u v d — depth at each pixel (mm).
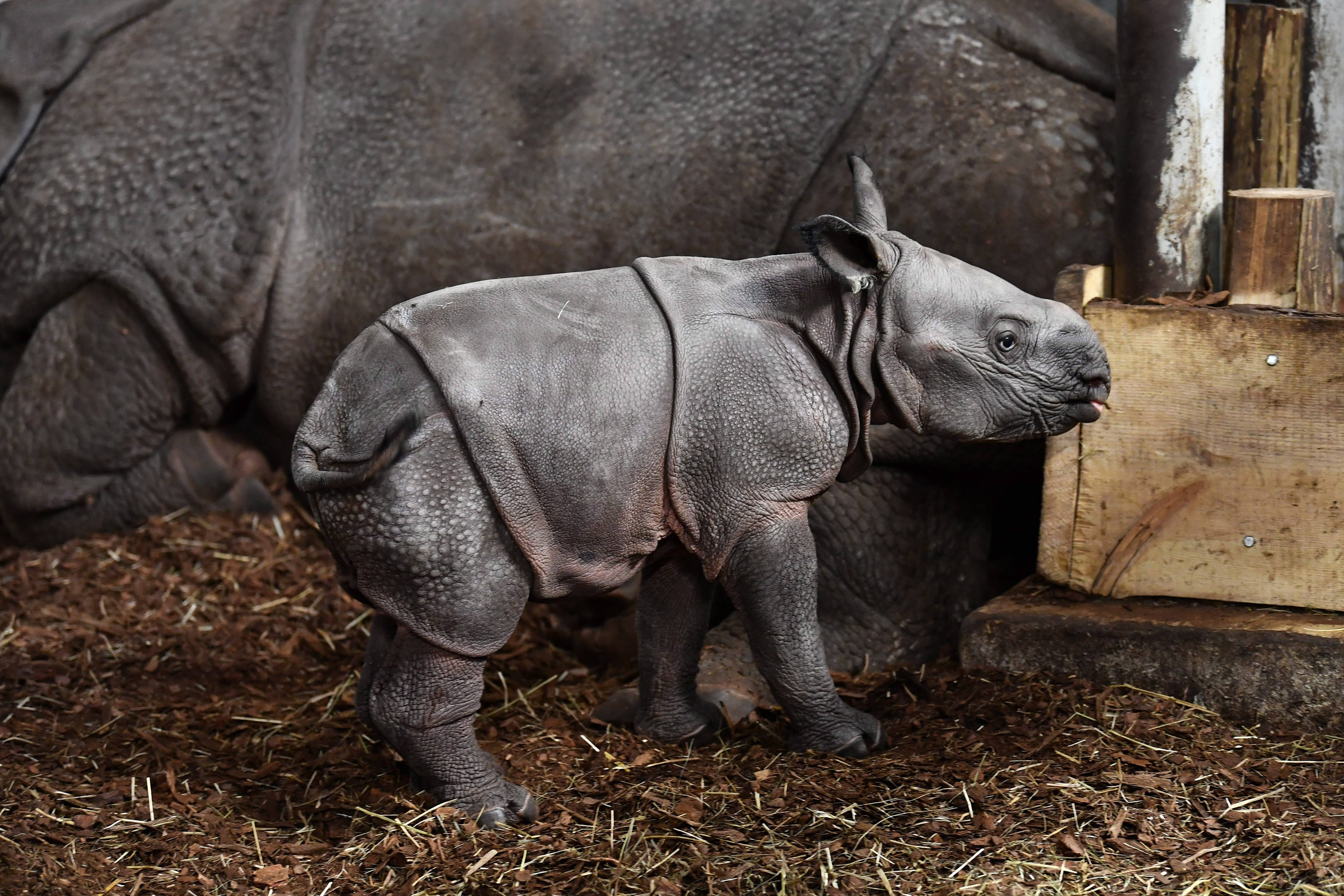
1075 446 8938
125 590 10938
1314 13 9570
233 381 11516
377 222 10953
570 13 10891
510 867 6930
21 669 9641
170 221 11336
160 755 8398
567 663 9836
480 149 10766
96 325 11602
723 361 7285
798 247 9867
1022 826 7141
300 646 10203
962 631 8945
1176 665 8430
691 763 7996
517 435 6941
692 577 8000
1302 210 8742
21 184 11891
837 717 7867
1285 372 8383
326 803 7719
